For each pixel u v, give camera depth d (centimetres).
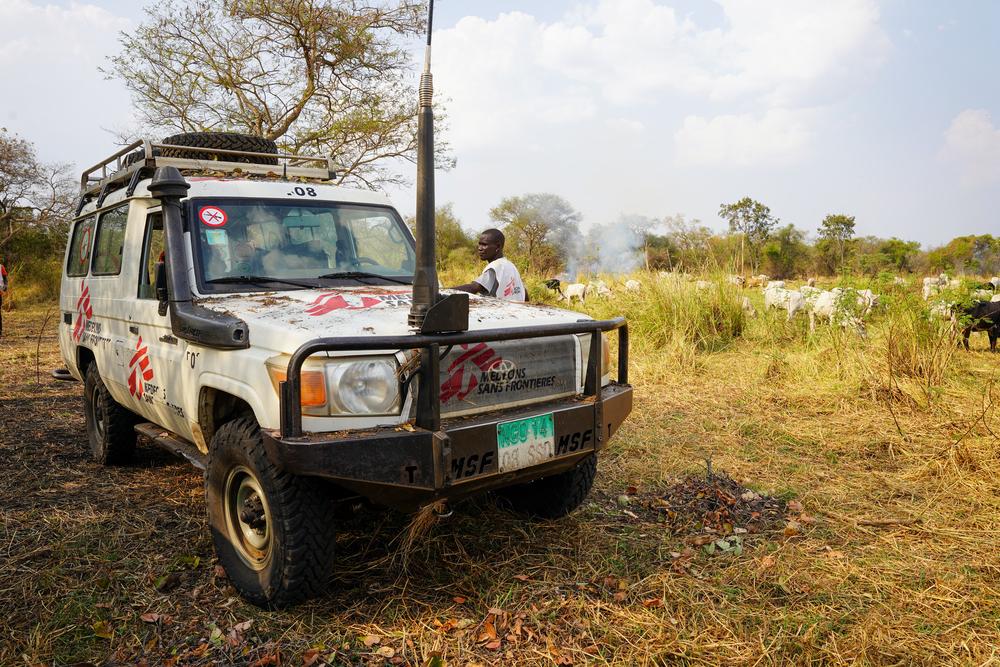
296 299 367
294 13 1630
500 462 304
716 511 423
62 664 277
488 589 332
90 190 607
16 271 2264
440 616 309
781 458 536
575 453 337
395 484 280
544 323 340
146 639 295
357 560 358
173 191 374
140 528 407
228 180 436
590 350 348
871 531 402
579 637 294
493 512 418
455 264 2355
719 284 1040
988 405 634
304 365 281
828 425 617
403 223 496
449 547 374
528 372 330
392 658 280
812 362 792
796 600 324
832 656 279
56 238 2564
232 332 317
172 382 385
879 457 539
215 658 281
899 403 669
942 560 363
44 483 482
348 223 463
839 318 856
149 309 417
